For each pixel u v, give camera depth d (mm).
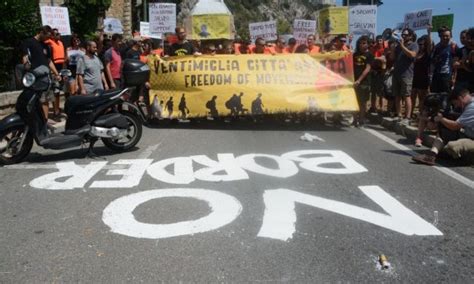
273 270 3754
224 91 10461
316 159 7305
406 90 10109
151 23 15328
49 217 4875
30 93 6965
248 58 10625
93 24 22172
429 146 8375
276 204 5219
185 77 10555
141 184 5953
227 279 3613
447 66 9492
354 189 5797
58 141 7105
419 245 4230
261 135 9367
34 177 6332
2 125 6957
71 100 7285
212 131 9805
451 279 3641
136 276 3660
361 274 3701
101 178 6242
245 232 4473
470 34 8219
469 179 6316
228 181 6086
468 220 4820
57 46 11836
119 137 7629
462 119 7051
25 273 3719
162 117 10578
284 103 10367
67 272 3725
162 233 4449
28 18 13133
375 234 4457
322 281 3592
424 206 5219
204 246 4176
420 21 11445
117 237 4371
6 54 12945
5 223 4727
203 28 14078
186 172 6496
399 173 6562
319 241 4289
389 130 10242
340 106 10391
